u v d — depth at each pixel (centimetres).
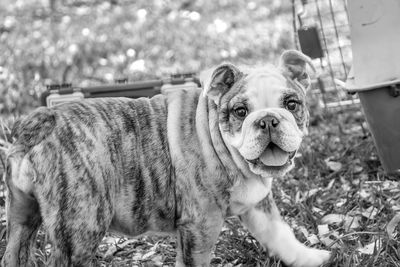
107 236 422
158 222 335
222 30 885
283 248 355
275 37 862
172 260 387
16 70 766
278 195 454
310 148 542
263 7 973
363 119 597
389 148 454
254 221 354
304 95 328
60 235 304
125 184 323
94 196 308
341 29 654
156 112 335
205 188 321
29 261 331
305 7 664
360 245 370
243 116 309
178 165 323
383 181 468
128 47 857
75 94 475
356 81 451
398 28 439
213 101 325
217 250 388
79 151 309
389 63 441
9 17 919
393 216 394
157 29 903
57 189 304
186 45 868
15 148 313
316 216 424
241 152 304
